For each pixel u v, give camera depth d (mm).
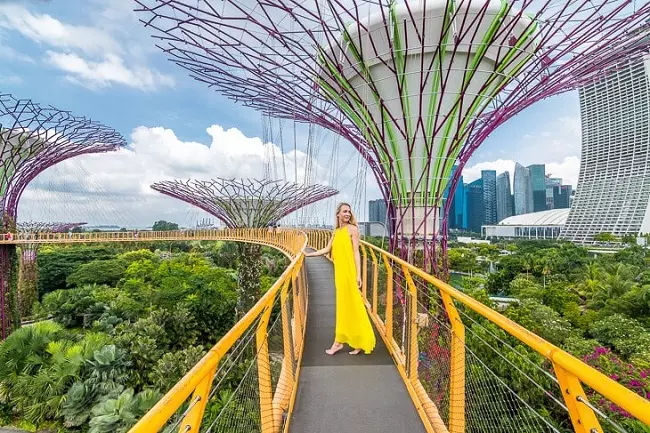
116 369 14867
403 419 3309
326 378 4066
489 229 131000
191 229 56375
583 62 8805
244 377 2217
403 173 9930
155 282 35438
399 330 5305
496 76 9461
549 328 21062
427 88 9352
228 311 26594
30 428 13906
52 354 15992
